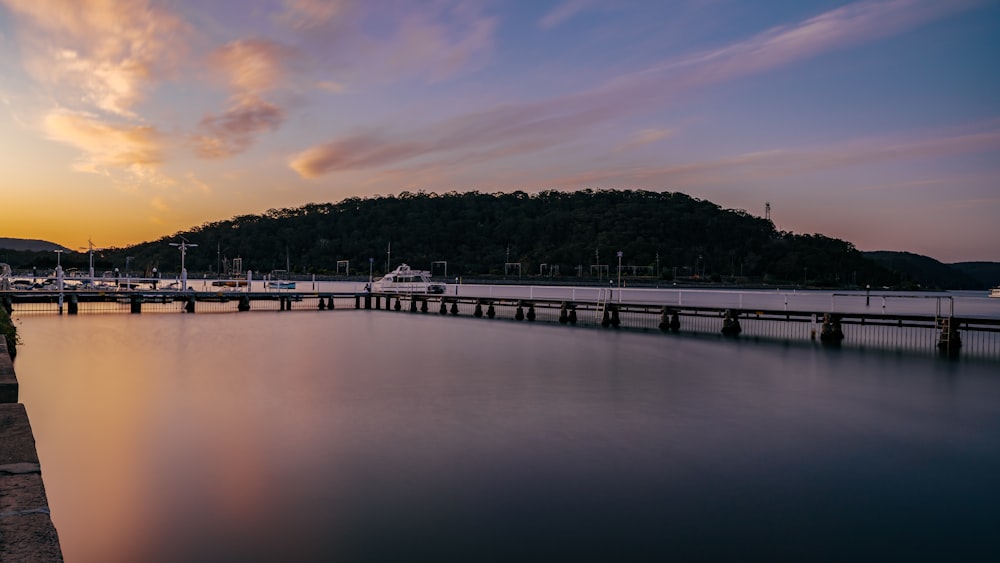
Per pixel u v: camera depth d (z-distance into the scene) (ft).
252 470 35.19
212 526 27.96
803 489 32.83
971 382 63.16
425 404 52.24
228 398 54.13
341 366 73.20
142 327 117.39
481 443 40.75
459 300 162.50
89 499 30.83
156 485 32.78
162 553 25.44
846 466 36.50
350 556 25.23
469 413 49.03
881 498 31.65
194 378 63.93
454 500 31.01
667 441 41.45
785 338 104.37
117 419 46.37
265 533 27.25
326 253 577.43
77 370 67.97
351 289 291.99
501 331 118.73
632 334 112.27
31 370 67.67
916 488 33.06
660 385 61.21
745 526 28.30
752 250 581.94
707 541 26.81
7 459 16.03
